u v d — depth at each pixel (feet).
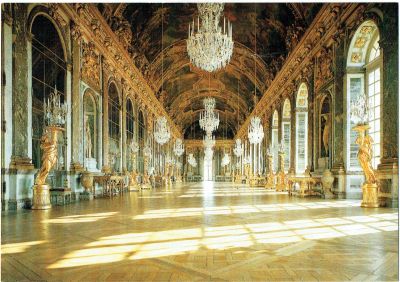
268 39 80.07
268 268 12.98
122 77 67.15
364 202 33.81
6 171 29.25
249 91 120.78
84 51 47.60
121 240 17.94
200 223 23.62
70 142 42.88
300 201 41.34
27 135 32.19
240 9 73.46
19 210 30.50
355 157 43.39
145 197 49.67
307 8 57.41
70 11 42.27
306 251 15.53
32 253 15.25
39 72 36.68
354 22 41.81
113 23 59.06
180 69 111.34
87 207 34.40
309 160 57.00
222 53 32.14
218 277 11.95
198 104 161.07
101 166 53.67
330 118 48.55
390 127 32.73
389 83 32.94
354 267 13.10
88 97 49.34
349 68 43.42
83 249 15.98
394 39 32.50
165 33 83.56
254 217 26.63
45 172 32.22
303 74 62.18
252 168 124.57
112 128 61.31
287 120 78.64
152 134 99.96
